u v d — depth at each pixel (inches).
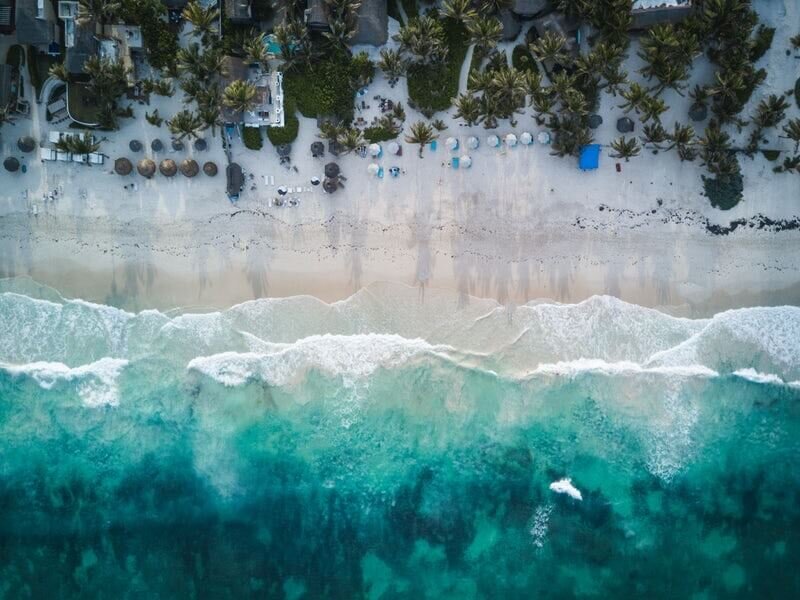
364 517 1397.6
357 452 1397.6
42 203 1386.6
